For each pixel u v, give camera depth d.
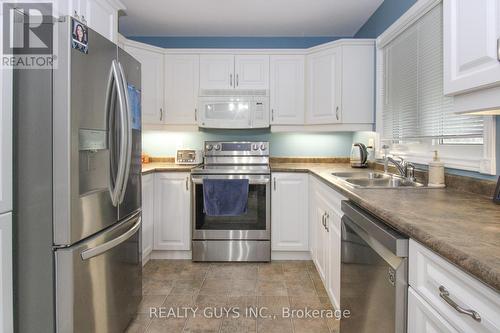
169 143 3.65
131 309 1.95
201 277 2.67
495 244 0.76
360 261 1.36
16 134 1.30
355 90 3.00
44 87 1.32
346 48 2.99
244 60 3.31
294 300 2.27
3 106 1.18
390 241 1.03
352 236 1.48
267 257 3.01
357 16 3.07
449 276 0.78
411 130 2.32
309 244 3.01
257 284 2.53
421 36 2.15
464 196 1.46
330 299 2.11
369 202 1.31
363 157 3.00
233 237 3.01
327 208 2.20
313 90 3.24
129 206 1.89
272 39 3.61
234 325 1.96
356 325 1.41
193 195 3.00
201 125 3.30
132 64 1.94
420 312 0.91
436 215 1.07
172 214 3.05
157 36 3.60
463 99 1.17
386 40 2.68
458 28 1.15
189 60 3.31
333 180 2.05
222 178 2.96
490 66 0.98
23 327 1.36
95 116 1.50
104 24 2.21
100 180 1.56
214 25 3.29
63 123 1.32
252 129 3.66
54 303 1.36
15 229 1.30
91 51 1.47
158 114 3.27
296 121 3.30
